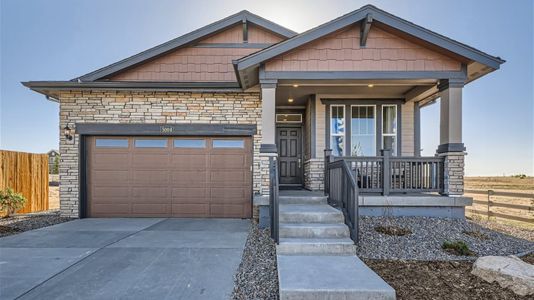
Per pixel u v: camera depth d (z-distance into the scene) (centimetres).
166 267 415
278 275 357
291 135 1004
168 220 767
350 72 650
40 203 980
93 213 802
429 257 442
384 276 372
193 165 807
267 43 972
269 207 631
